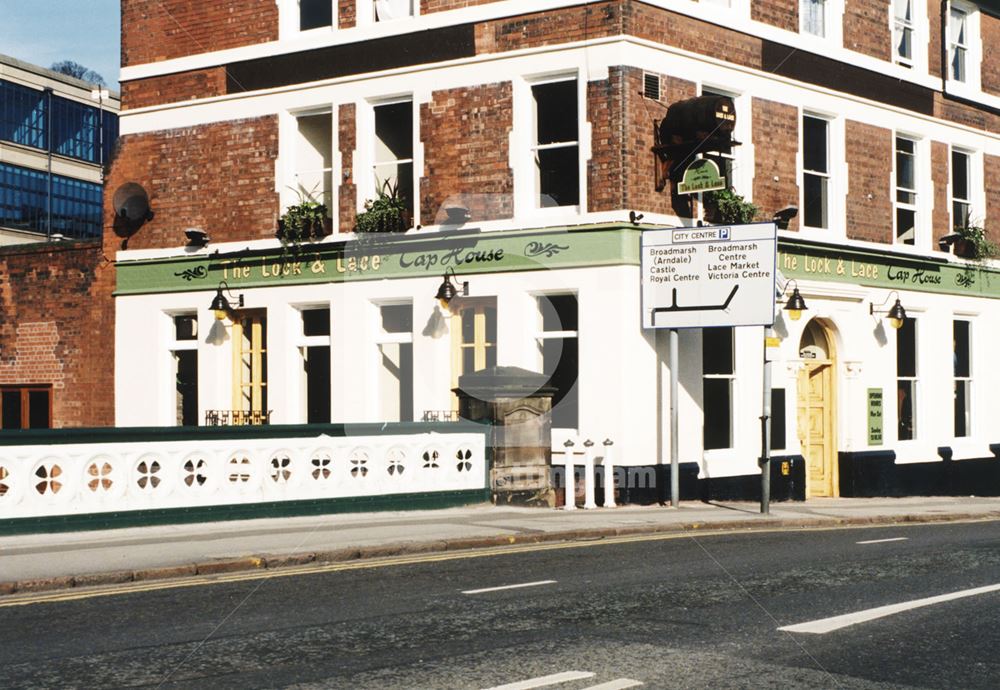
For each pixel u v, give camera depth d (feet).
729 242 59.62
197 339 75.61
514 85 65.92
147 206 77.00
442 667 25.75
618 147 63.00
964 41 88.53
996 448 88.17
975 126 88.33
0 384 81.41
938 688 24.25
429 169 68.33
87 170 151.12
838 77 76.69
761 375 70.74
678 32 66.23
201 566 39.55
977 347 87.51
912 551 45.50
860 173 78.18
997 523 61.26
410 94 69.36
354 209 70.54
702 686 24.22
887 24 81.05
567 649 27.53
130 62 78.48
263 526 50.21
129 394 77.05
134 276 77.10
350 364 69.62
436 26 68.13
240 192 74.18
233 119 74.64
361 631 29.55
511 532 49.03
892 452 79.00
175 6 76.89
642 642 28.27
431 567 41.01
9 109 139.23
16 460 45.96
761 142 71.31
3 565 39.27
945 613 31.83
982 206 88.74
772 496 70.90
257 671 25.44
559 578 38.27
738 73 69.77
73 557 41.11
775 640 28.53
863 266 77.46
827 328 76.28
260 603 33.68
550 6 64.95
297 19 73.36
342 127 71.20
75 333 79.20
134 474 48.88
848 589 35.91
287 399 71.61
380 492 55.98
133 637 28.96
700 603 33.45
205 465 50.90
